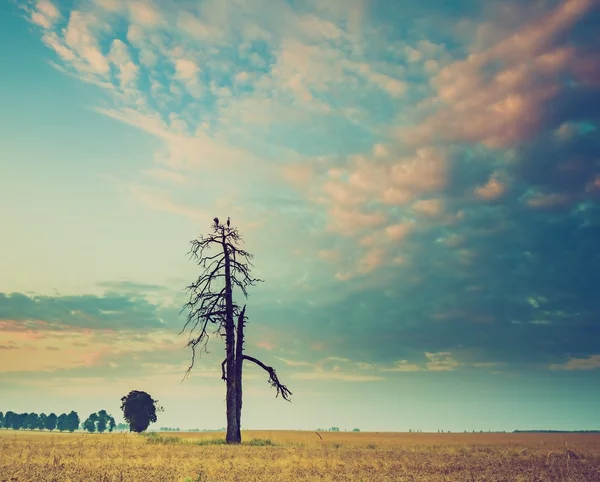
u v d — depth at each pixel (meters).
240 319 35.16
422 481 12.95
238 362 34.56
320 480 12.71
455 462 18.45
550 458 20.11
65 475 12.52
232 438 33.03
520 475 14.38
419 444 35.41
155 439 32.69
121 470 13.68
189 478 11.70
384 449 27.36
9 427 133.00
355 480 13.03
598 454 22.62
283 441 34.84
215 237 35.25
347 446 30.30
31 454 18.03
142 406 80.44
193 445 29.16
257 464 16.70
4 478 11.95
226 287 34.69
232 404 33.84
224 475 13.34
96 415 133.12
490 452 24.50
